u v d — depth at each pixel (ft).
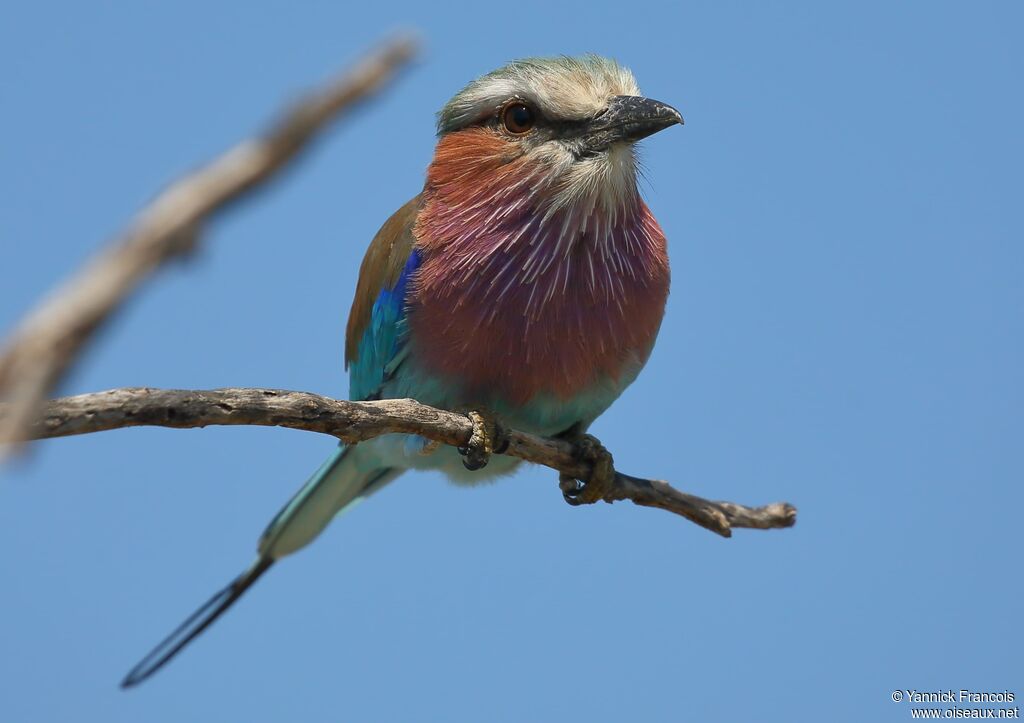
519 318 32.48
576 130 32.50
